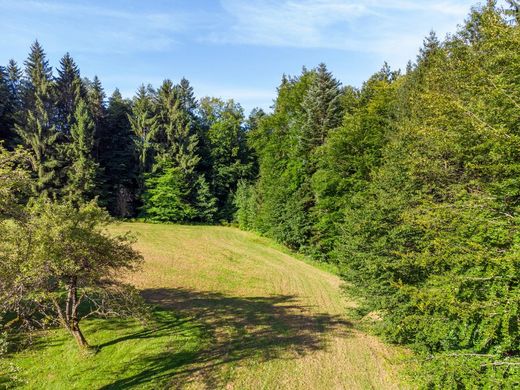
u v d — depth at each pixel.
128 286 12.77
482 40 13.91
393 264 12.16
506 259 6.41
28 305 11.67
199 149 50.44
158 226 43.34
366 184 24.95
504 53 7.92
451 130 10.91
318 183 28.59
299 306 19.52
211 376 11.42
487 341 7.25
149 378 11.08
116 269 13.03
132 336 13.75
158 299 18.58
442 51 20.06
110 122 48.09
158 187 45.41
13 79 47.56
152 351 12.70
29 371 10.94
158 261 26.66
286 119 35.53
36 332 13.32
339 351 13.88
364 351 13.99
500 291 7.13
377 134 25.94
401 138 16.69
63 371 11.11
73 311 12.20
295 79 39.53
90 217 11.97
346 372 12.22
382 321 14.22
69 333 13.41
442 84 16.72
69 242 10.92
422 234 12.27
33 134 38.78
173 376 11.27
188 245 33.62
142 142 47.50
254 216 41.88
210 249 32.50
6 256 10.01
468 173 10.27
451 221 8.95
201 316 16.66
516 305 6.39
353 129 26.58
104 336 13.51
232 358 12.74
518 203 7.90
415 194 13.23
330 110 31.28
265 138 38.56
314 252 30.22
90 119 41.78
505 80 7.88
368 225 14.02
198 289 21.03
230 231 43.50
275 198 34.34
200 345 13.55
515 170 7.55
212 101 56.75
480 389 6.88
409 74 26.86
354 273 15.10
